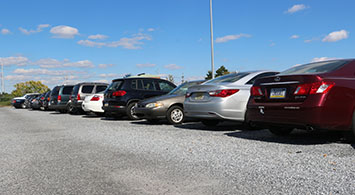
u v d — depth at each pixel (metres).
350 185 3.12
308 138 5.90
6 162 4.75
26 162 4.70
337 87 4.88
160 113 9.09
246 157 4.47
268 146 5.21
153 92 11.55
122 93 11.12
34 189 3.39
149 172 3.89
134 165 4.27
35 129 9.31
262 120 5.59
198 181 3.47
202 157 4.59
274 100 5.43
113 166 4.26
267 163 4.09
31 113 19.75
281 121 5.24
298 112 4.97
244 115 6.93
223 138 6.20
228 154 4.71
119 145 5.86
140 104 9.47
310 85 4.91
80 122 11.22
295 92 5.09
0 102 55.81
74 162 4.59
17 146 6.20
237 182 3.38
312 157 4.30
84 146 5.91
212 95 7.01
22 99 32.84
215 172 3.79
